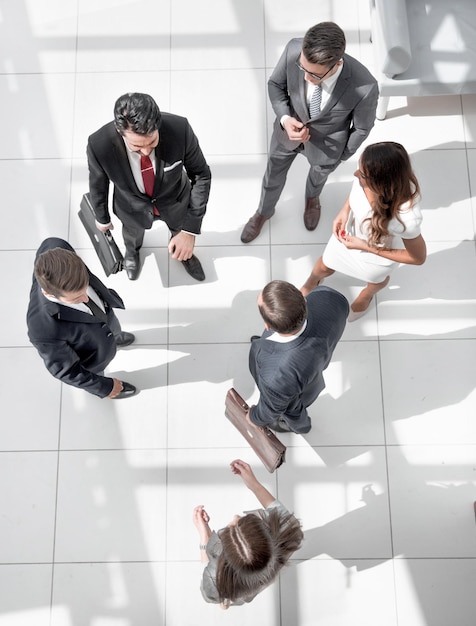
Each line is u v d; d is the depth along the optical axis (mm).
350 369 3510
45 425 3428
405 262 2781
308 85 2699
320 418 3436
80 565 3236
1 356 3520
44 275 2223
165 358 3541
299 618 3166
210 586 2283
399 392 3473
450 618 3158
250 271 3676
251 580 2000
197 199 2951
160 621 3166
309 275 3664
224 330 3580
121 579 3219
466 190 3785
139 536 3271
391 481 3344
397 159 2352
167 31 4047
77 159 3838
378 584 3205
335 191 3789
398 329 3564
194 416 3443
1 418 3434
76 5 4059
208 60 4004
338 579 3209
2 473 3361
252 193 3803
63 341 2504
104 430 3422
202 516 2723
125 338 3504
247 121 3906
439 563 3227
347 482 3344
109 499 3324
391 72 3412
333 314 2441
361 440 3402
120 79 3977
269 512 2268
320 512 3303
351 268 3094
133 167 2621
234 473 3029
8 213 3748
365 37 4016
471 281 3629
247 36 4031
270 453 2838
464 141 3871
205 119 3912
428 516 3291
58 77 3979
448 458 3373
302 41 2588
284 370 2328
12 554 3248
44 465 3375
